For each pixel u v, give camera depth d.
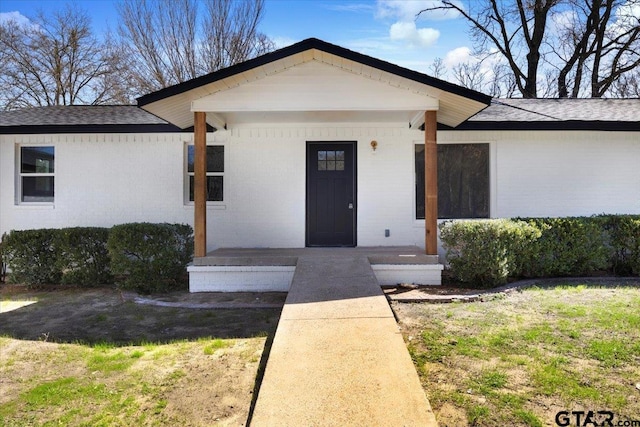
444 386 3.43
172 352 4.38
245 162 8.75
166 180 8.78
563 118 8.41
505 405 3.12
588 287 6.73
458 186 8.81
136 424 3.01
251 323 5.42
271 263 7.14
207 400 3.35
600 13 18.94
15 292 7.32
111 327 5.32
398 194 8.77
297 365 3.45
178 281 7.76
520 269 7.24
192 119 7.84
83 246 7.59
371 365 3.43
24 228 8.88
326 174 8.81
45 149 9.02
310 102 6.62
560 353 4.03
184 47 23.70
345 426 2.63
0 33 21.55
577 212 8.66
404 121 8.52
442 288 6.82
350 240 8.79
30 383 3.70
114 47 23.34
